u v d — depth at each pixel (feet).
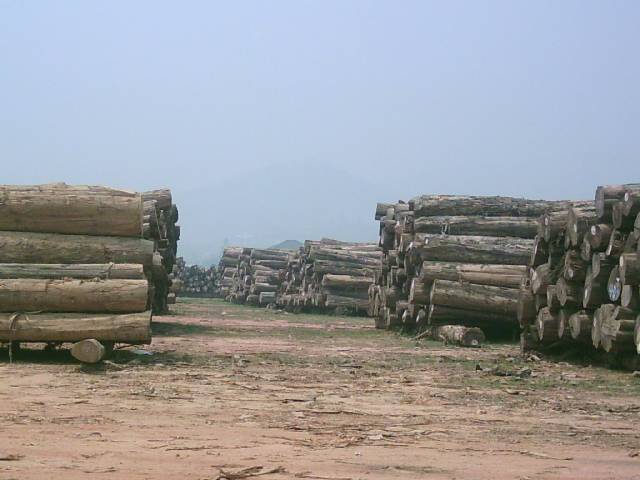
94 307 49.14
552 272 58.95
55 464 23.21
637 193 50.03
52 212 53.47
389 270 95.30
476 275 76.79
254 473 22.77
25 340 48.42
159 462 23.88
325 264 130.82
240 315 125.49
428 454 26.20
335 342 76.18
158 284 111.04
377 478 22.67
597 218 54.29
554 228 58.39
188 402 35.86
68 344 57.93
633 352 51.75
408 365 54.95
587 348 58.13
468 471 23.88
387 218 99.96
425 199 84.99
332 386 42.80
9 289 48.49
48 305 48.85
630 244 51.16
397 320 90.12
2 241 52.42
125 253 53.52
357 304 129.39
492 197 85.10
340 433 29.35
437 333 77.15
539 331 59.57
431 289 77.87
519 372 50.06
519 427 32.17
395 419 32.94
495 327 77.51
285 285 158.30
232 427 30.01
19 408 33.06
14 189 53.83
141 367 48.19
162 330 84.23
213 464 23.76
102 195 54.39
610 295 52.49
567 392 43.21
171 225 110.11
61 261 52.80
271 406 35.37
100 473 22.34
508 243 79.30
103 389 39.22
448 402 38.29
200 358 54.70
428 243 78.64
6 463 23.15
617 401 40.27
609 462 25.84
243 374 46.96
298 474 22.82
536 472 24.06
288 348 67.77
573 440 29.68
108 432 28.30
